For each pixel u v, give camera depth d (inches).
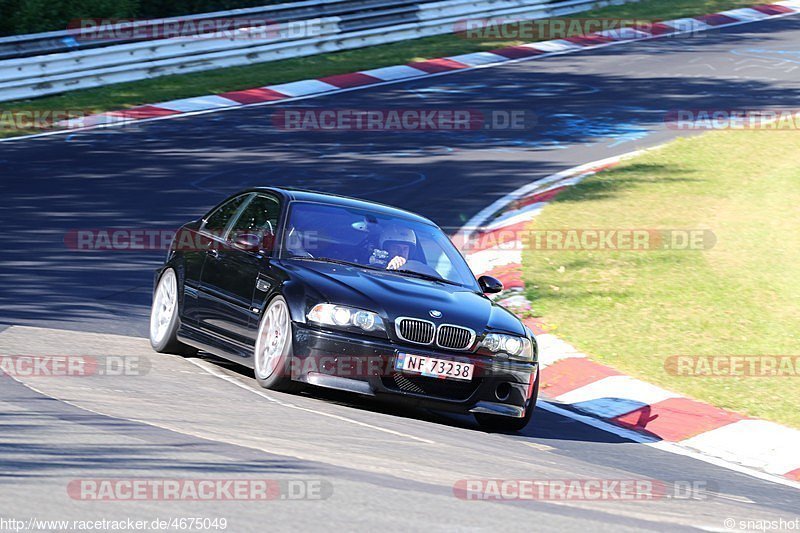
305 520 579.2
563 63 4101.9
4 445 691.4
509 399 1071.0
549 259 1953.7
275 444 778.8
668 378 1405.0
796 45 4640.8
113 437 743.1
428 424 1025.5
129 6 4126.5
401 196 2385.6
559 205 2347.4
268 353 1053.2
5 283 1553.9
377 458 776.9
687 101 3609.7
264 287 1077.8
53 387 930.7
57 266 1695.4
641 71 4035.4
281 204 1184.8
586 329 1599.4
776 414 1285.7
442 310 1050.7
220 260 1173.7
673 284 1814.7
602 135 3127.5
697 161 2792.8
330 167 2603.3
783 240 2082.9
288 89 3476.9
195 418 852.6
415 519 602.5
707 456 1137.4
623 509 719.1
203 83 3489.2
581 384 1382.9
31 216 2023.9
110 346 1226.0
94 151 2635.3
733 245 2052.2
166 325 1227.2
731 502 859.4
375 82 3651.6
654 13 5132.9
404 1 4355.3
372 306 1024.2
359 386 1005.2
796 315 1668.3
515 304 1708.9
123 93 3324.3
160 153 2655.0
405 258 1160.2
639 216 2267.5
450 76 3796.8
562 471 872.3
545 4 4852.4
